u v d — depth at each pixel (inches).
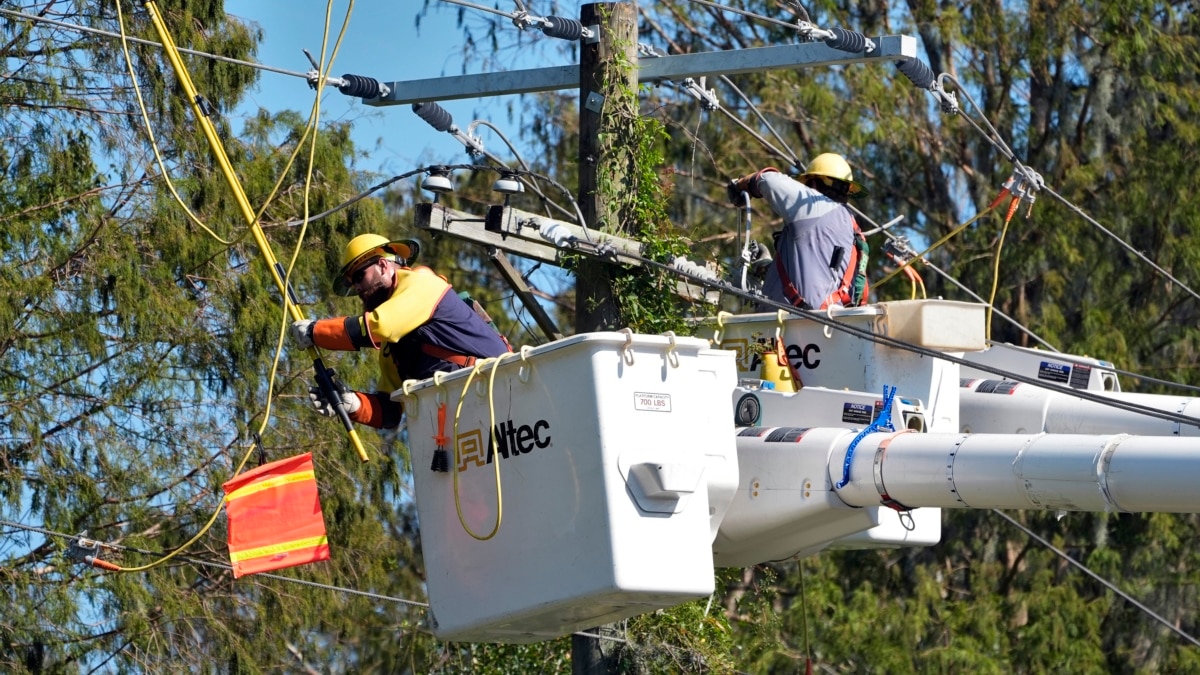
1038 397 1000.2
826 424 904.9
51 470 1360.7
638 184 1030.4
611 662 1043.9
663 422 749.3
